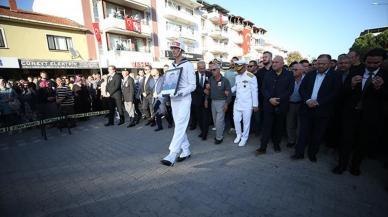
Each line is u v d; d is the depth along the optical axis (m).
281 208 2.79
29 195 3.42
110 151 5.27
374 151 4.29
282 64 4.38
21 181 3.90
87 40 18.06
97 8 19.38
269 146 5.13
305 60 6.11
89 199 3.22
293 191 3.16
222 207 2.86
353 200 2.90
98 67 17.86
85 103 9.38
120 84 7.99
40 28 15.22
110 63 19.20
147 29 23.14
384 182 3.34
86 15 18.33
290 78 4.38
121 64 20.09
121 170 4.16
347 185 3.28
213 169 3.99
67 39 16.80
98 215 2.83
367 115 3.40
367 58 3.42
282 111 4.45
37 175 4.12
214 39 36.84
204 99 6.07
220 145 5.32
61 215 2.88
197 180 3.60
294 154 4.39
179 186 3.44
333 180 3.44
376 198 2.93
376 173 3.65
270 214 2.69
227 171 3.88
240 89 5.11
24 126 7.09
